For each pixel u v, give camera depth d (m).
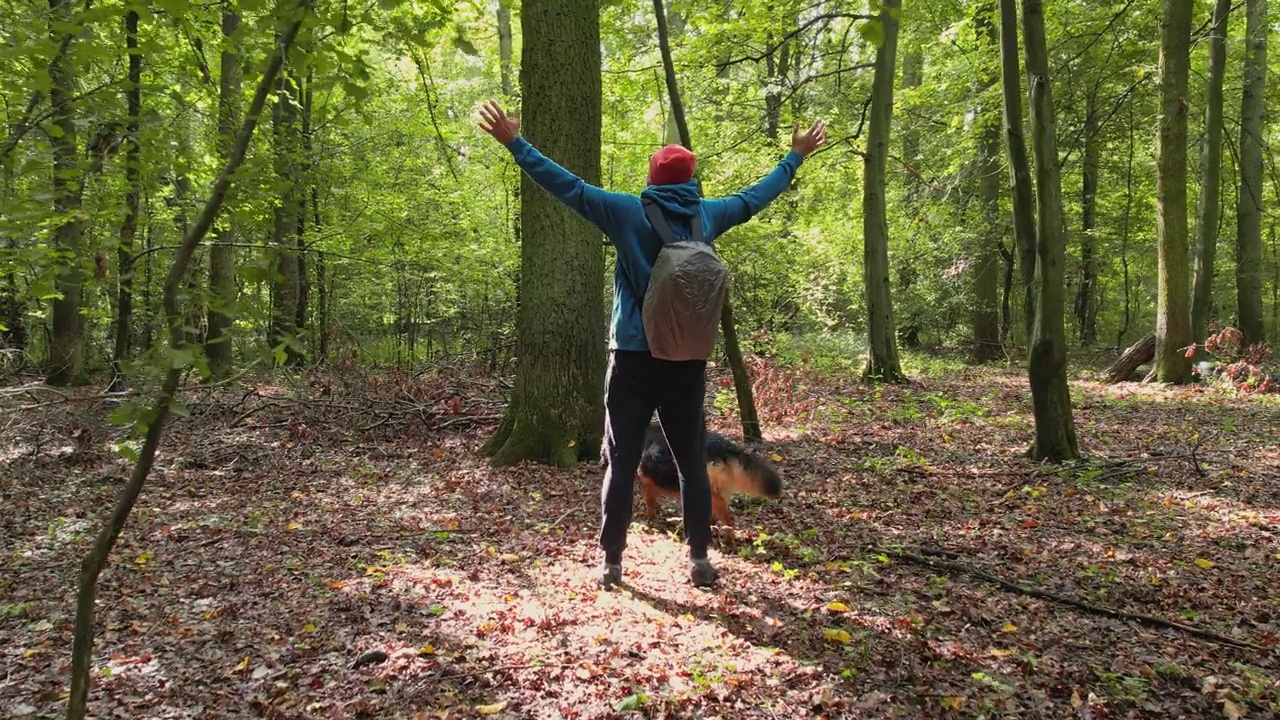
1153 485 6.37
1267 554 4.60
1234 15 15.27
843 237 17.25
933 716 2.83
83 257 5.30
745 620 3.60
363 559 4.55
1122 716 2.83
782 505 5.70
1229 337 12.81
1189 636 3.51
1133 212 21.22
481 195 17.06
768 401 9.48
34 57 3.36
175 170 4.51
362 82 2.97
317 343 13.38
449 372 11.64
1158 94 13.97
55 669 3.21
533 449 7.00
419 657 3.22
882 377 13.50
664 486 4.83
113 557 4.71
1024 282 7.43
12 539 5.18
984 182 18.86
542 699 2.90
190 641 3.45
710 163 13.60
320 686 3.02
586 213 3.43
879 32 3.38
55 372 11.84
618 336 3.56
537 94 6.94
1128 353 14.39
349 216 14.49
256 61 2.57
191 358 2.02
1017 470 6.89
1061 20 13.81
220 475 6.96
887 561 4.48
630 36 14.03
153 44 3.15
